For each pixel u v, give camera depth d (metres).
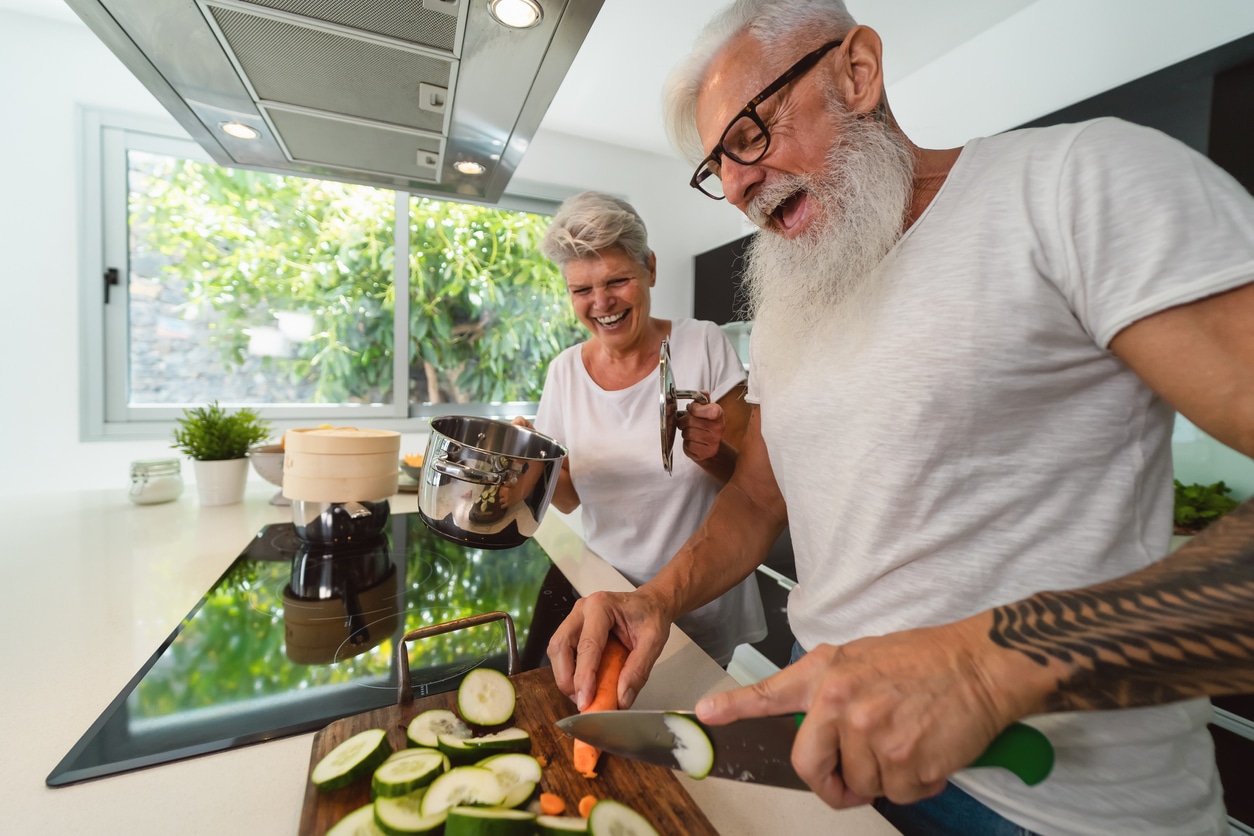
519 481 0.76
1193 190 0.39
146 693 0.57
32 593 0.81
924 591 0.52
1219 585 0.29
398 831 0.37
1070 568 0.47
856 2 1.68
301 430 1.06
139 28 0.72
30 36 1.81
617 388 1.18
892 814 0.59
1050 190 0.45
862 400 0.55
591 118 2.44
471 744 0.46
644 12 1.71
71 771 0.45
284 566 0.95
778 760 0.40
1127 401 0.46
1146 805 0.45
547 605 0.82
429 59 0.79
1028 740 0.33
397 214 2.34
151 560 0.96
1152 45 1.40
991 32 1.79
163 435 2.04
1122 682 0.31
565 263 1.04
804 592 0.69
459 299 2.52
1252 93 1.05
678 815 0.41
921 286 0.52
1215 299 0.37
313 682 0.61
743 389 1.17
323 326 2.28
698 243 2.91
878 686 0.33
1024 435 0.48
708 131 0.63
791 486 0.68
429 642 0.71
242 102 0.92
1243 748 1.02
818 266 0.60
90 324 1.92
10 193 1.81
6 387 1.84
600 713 0.43
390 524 1.20
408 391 2.44
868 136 0.57
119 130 1.94
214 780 0.46
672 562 0.73
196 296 2.09
